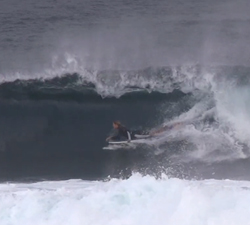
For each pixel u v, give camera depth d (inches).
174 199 1855.3
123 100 3061.0
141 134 2795.3
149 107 3009.4
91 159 2647.6
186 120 2888.8
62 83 3201.3
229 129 2824.8
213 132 2792.8
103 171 2511.1
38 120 2999.5
